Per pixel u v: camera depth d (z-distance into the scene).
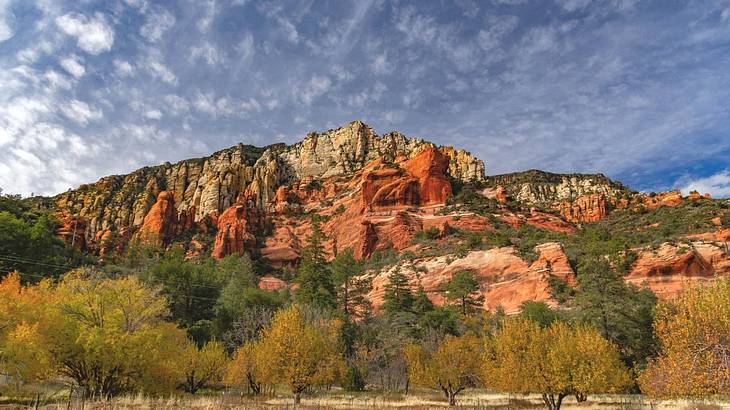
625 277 83.44
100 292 30.89
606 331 52.75
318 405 32.09
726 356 18.27
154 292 33.66
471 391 53.12
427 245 117.31
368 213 144.38
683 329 19.84
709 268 81.94
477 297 89.19
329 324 55.94
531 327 32.03
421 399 41.81
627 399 38.25
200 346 56.56
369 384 57.59
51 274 66.00
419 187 149.88
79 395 27.95
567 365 28.80
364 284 98.69
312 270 91.31
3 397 27.08
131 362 29.11
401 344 57.81
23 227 71.88
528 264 91.25
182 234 165.50
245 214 167.25
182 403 27.69
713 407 27.39
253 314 56.75
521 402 39.50
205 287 68.50
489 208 140.75
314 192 194.00
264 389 41.31
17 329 26.48
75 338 28.64
